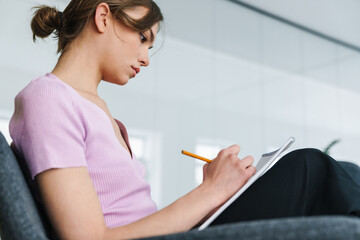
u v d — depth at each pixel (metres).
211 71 4.70
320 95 5.61
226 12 5.02
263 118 4.97
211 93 4.62
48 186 0.68
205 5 4.87
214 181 0.78
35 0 3.56
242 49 5.05
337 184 0.67
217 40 4.87
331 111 5.64
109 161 0.83
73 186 0.68
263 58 5.21
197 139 4.35
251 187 0.79
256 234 0.50
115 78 0.95
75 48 0.92
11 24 3.48
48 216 0.68
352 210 0.62
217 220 0.79
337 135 5.61
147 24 0.93
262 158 0.93
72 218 0.66
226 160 0.81
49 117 0.72
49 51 3.60
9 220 0.59
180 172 4.13
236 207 0.78
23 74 3.47
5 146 0.65
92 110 0.84
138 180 0.88
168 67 4.38
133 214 0.85
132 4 0.92
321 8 5.40
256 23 5.25
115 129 0.96
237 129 4.70
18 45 3.49
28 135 0.71
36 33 0.98
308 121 5.38
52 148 0.70
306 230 0.49
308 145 5.31
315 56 5.72
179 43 4.55
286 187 0.73
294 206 0.70
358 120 5.88
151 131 4.05
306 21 5.61
